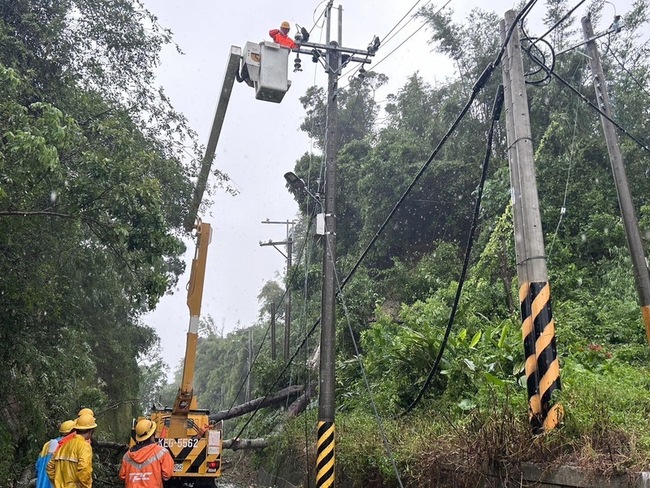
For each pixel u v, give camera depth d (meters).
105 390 19.69
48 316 10.40
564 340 11.12
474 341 10.08
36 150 6.95
